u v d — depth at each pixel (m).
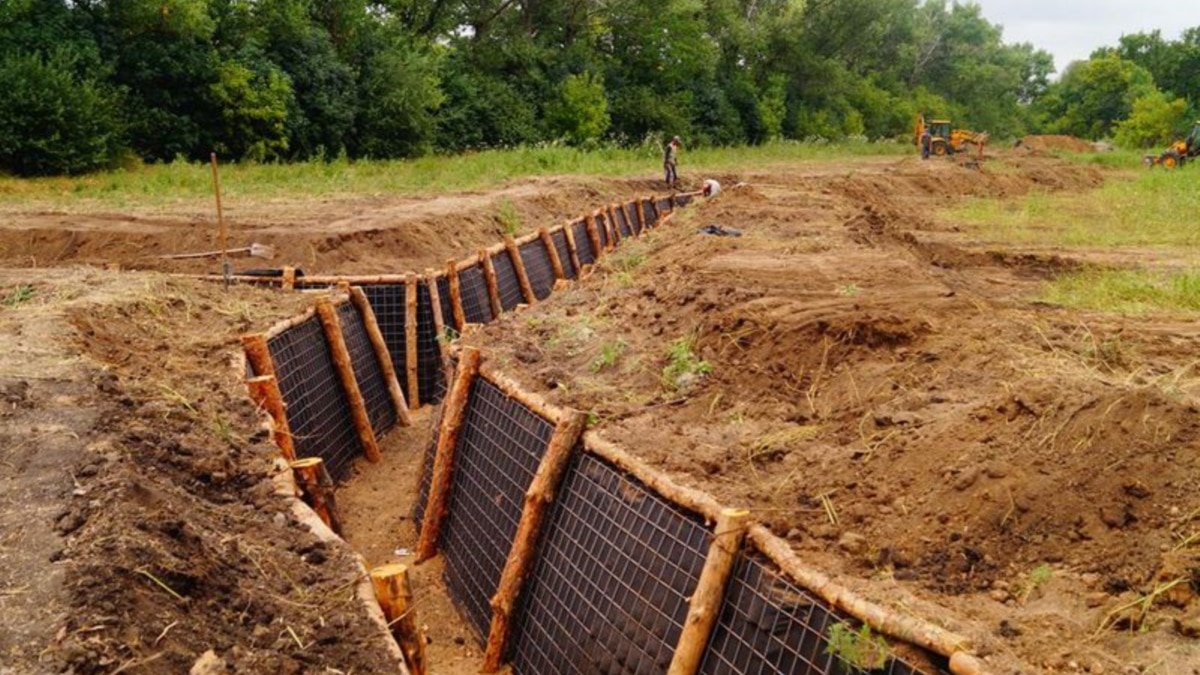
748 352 7.82
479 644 6.84
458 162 27.98
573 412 6.45
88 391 6.33
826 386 7.29
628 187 25.55
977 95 73.12
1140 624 4.20
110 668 3.65
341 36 31.39
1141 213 20.05
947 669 3.88
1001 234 17.42
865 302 8.48
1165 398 5.39
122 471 5.11
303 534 5.29
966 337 7.60
